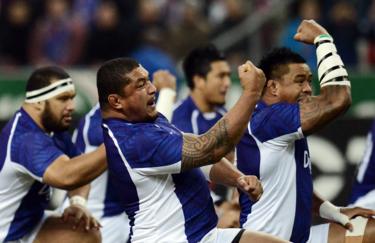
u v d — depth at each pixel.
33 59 39.31
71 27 38.94
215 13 40.22
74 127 31.73
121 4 39.12
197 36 37.56
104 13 38.75
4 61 39.12
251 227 17.72
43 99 19.47
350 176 30.23
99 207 22.70
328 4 38.50
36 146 18.88
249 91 16.12
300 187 17.70
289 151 17.59
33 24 39.34
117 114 16.61
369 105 33.84
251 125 17.61
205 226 16.77
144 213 16.59
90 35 38.81
